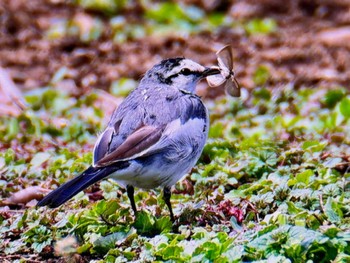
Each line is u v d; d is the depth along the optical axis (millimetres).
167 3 24297
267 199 11297
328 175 12008
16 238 11164
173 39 22453
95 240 10492
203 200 11758
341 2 24547
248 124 16469
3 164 13633
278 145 14086
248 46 22172
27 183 13055
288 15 24328
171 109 11289
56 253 10586
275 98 18156
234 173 12695
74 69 21062
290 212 10688
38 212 11531
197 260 9438
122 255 10141
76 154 14180
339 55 21219
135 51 21891
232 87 12891
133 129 10984
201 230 10461
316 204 11062
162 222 10922
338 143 14383
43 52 21766
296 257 9461
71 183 10344
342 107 15859
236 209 11266
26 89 19766
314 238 9484
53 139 15914
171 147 11047
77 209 11820
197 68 12047
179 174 11305
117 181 11305
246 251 9641
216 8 24672
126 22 23641
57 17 23406
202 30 23219
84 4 23953
